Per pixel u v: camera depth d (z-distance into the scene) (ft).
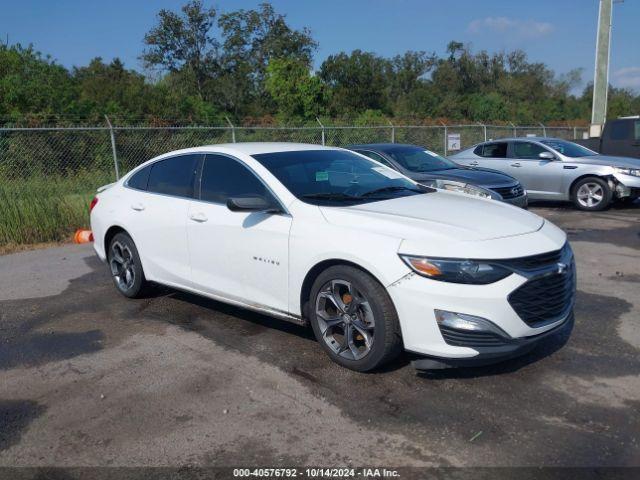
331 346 13.57
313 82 90.38
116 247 19.42
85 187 42.42
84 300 19.51
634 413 11.23
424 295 11.68
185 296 19.54
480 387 12.44
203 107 85.56
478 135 75.10
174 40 116.26
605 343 14.69
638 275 21.11
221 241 15.55
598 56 66.03
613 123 46.62
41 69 72.43
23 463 10.24
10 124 55.62
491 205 14.82
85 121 61.36
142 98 79.61
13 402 12.46
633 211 36.40
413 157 32.45
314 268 13.48
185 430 11.13
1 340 16.08
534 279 11.96
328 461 10.02
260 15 118.73
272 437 10.79
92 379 13.44
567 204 40.63
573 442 10.32
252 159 15.66
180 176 17.44
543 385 12.46
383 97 135.64
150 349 15.08
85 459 10.30
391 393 12.26
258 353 14.55
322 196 14.60
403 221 12.84
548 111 162.40
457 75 185.88
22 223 29.66
